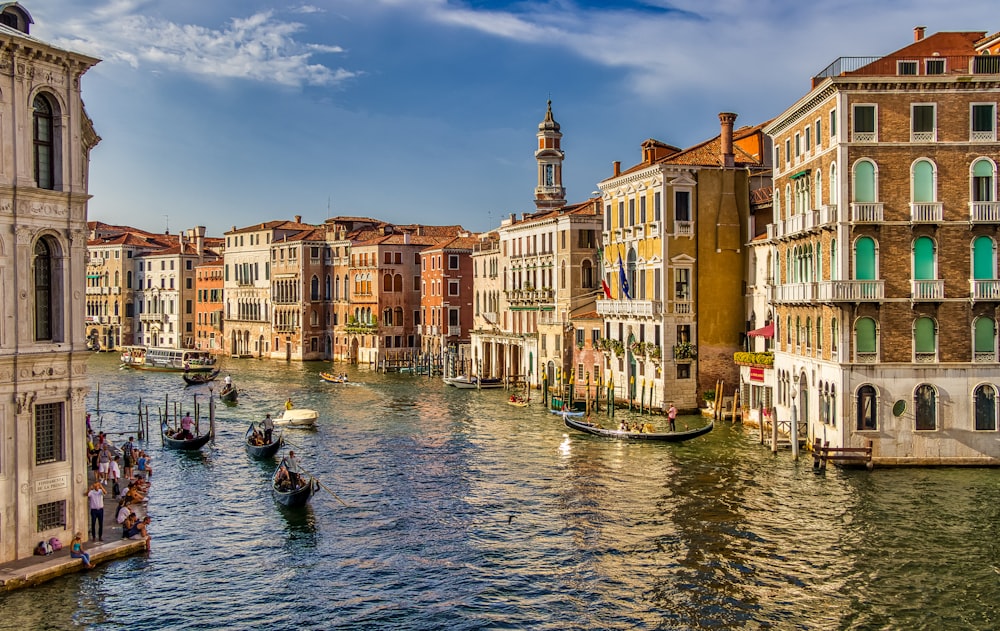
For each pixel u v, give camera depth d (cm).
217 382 7706
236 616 2220
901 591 2306
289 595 2361
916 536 2694
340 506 3247
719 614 2203
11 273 2188
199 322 11912
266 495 3412
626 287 5272
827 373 3609
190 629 2136
